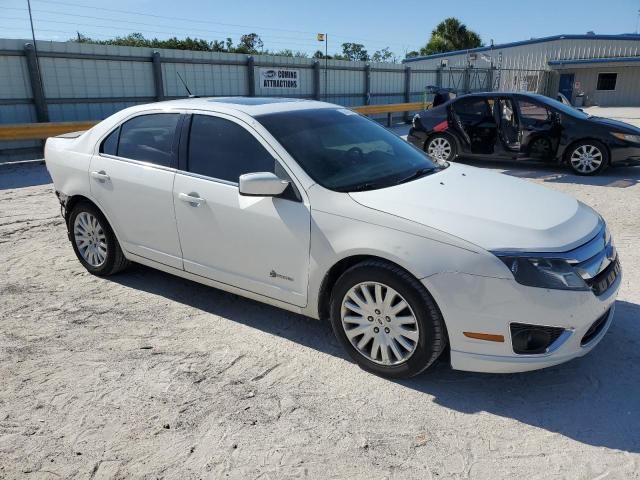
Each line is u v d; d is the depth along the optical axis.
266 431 2.71
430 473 2.42
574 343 2.80
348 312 3.21
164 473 2.43
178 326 3.86
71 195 4.61
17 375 3.24
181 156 3.89
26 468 2.47
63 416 2.85
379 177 3.53
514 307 2.71
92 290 4.51
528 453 2.53
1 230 6.36
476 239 2.79
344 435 2.68
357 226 3.04
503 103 9.70
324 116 4.07
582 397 2.96
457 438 2.65
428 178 3.59
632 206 7.05
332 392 3.04
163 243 4.05
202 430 2.72
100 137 4.46
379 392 3.03
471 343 2.81
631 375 3.15
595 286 2.86
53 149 4.86
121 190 4.20
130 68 14.18
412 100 24.41
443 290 2.79
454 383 3.11
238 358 3.41
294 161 3.39
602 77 33.91
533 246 2.77
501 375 3.19
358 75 21.28
